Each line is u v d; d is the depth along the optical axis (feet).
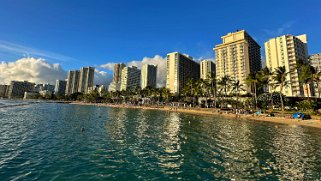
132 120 151.12
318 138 88.84
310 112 196.34
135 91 573.74
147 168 47.52
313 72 216.54
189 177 42.91
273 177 44.09
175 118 176.96
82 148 63.31
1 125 103.35
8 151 56.80
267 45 473.26
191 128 114.11
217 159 55.83
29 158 51.49
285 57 431.43
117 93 611.47
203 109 277.64
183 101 467.52
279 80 217.15
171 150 64.23
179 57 618.03
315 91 397.39
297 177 44.32
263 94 349.20
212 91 351.87
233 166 50.42
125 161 52.11
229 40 513.86
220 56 515.09
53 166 46.47
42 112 203.41
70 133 88.02
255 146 71.87
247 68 465.47
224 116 208.23
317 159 57.21
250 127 122.62
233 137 87.97
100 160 52.13
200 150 64.95
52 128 99.91
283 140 83.41
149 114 221.25
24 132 86.12
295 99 308.40
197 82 342.85
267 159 56.65
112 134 88.94
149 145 70.18
